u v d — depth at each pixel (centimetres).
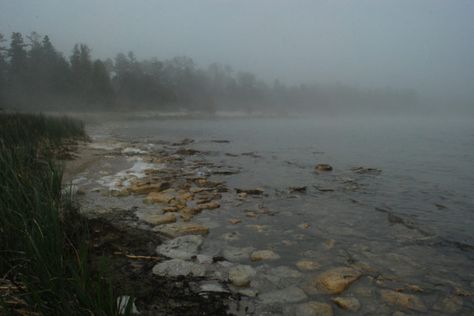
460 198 819
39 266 294
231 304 336
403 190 896
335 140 2423
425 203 771
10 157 561
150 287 354
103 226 516
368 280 401
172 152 1563
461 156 1598
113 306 279
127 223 555
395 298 361
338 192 865
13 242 354
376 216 667
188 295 346
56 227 353
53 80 5912
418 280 407
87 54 6644
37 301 263
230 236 533
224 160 1377
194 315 313
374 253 484
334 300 352
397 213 690
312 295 362
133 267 397
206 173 1073
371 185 952
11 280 295
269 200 770
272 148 1864
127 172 1020
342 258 464
